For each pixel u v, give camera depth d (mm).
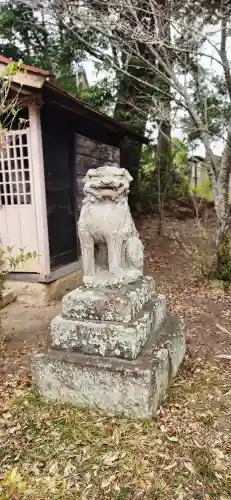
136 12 5473
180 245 8211
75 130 6285
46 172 5531
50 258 5699
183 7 5363
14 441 2293
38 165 4910
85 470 2055
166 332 3023
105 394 2475
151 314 2883
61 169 5980
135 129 8930
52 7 6051
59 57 8828
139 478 1995
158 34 5016
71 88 9336
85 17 5961
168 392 2748
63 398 2613
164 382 2660
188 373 3059
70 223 6375
